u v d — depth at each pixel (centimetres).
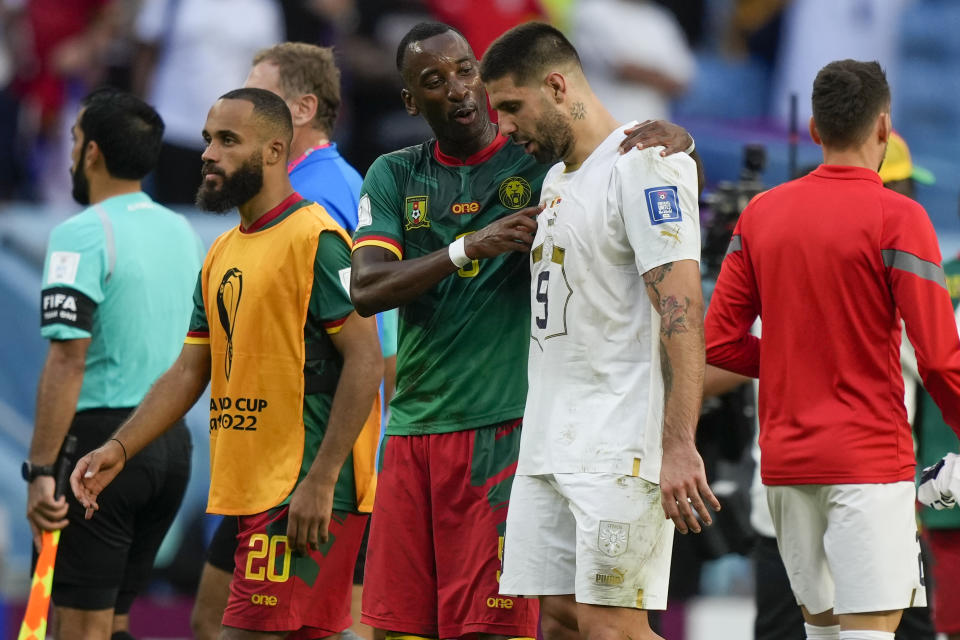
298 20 3325
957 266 1962
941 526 1875
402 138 3422
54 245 1753
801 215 1372
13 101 3322
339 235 1506
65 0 3322
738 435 1745
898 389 1353
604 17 3628
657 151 1277
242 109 1495
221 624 1612
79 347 1731
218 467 1509
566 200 1327
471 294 1470
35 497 1708
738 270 1433
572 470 1301
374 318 1510
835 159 1393
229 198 1498
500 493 1453
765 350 1393
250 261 1498
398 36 3406
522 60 1319
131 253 1778
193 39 3231
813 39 3825
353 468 1526
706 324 1448
